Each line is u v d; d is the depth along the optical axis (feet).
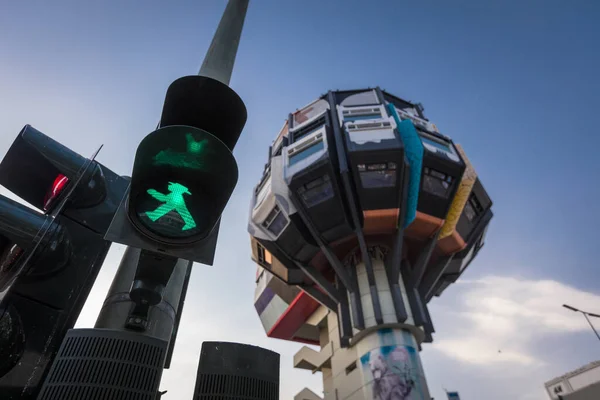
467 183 175.42
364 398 155.53
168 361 18.42
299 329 278.87
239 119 14.29
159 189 12.66
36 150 18.03
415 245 187.83
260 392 17.87
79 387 13.48
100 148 18.98
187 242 12.30
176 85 13.39
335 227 173.37
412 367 152.97
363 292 177.58
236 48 18.44
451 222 173.78
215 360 17.97
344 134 177.58
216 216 12.78
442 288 216.74
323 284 190.39
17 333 14.75
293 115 236.63
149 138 12.09
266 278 296.51
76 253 17.13
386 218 165.99
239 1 19.58
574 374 136.87
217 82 13.42
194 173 12.98
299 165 178.40
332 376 197.36
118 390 13.85
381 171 162.71
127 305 16.62
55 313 15.99
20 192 18.51
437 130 196.65
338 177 170.81
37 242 15.15
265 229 194.08
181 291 19.20
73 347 14.26
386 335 163.02
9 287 15.06
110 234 11.77
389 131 174.29
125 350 14.65
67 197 17.37
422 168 163.43
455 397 160.35
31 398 14.35
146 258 13.30
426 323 166.30
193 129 12.16
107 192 19.02
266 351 19.36
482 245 216.95
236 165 12.73
